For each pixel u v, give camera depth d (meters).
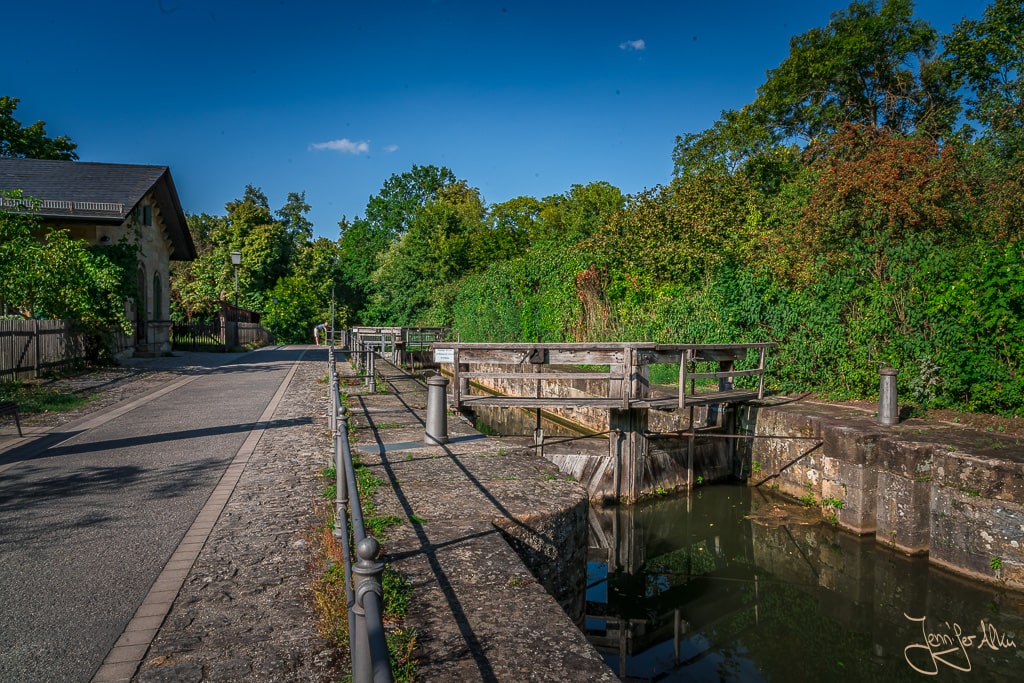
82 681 3.02
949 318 10.25
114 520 5.38
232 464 7.37
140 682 3.00
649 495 10.88
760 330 13.38
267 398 13.36
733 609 7.29
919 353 10.64
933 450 7.88
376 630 1.91
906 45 27.45
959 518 7.49
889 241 12.49
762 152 27.44
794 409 11.07
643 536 9.49
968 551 7.41
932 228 13.91
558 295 20.73
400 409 11.27
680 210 19.08
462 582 3.94
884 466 8.51
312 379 17.48
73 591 4.00
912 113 28.69
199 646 3.33
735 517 9.94
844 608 7.18
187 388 15.27
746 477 11.68
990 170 16.41
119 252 23.53
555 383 16.25
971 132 24.61
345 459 3.93
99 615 3.68
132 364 22.12
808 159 24.91
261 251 54.16
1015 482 6.96
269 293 54.62
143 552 4.66
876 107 29.19
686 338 15.30
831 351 12.14
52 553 4.64
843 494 9.15
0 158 24.86
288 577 4.20
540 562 5.29
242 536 4.97
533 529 5.26
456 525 4.93
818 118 29.91
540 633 3.35
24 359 15.96
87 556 4.58
